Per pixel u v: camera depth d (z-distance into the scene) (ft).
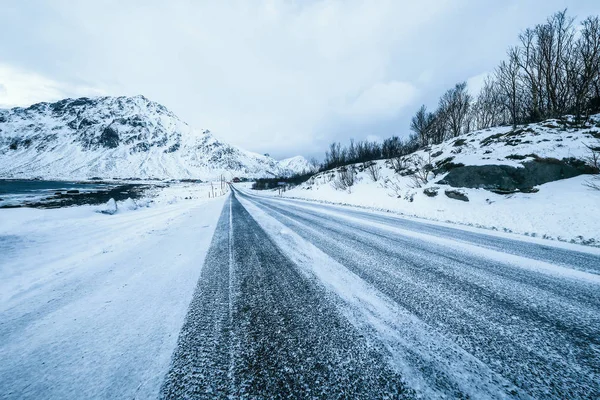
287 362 4.72
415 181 42.52
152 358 4.97
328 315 6.38
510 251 12.64
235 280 9.04
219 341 5.42
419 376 4.33
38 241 16.03
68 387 4.30
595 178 22.77
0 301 7.91
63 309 7.20
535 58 49.16
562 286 8.29
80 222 23.82
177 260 11.82
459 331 5.65
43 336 5.85
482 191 28.63
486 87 75.82
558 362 4.65
